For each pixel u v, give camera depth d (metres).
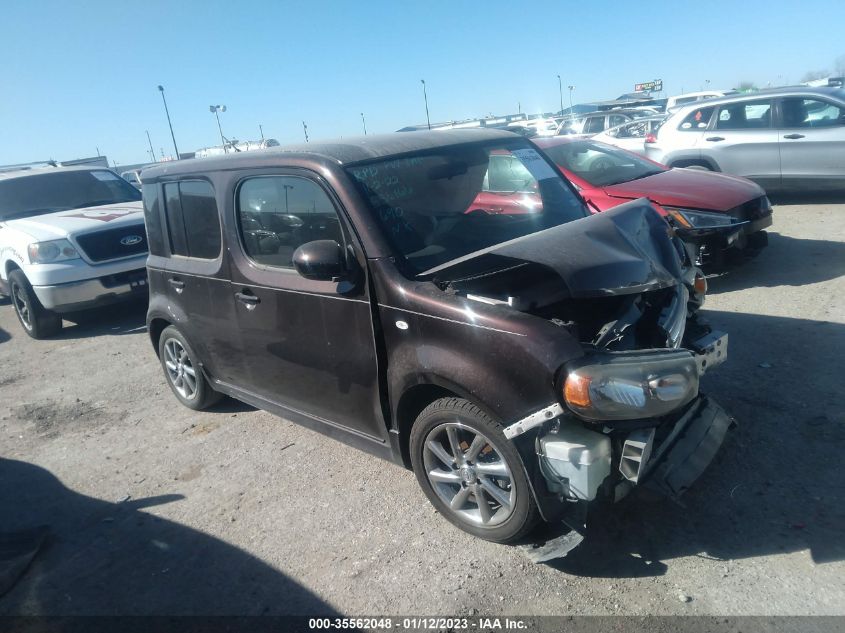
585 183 7.01
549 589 2.91
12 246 8.17
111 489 4.37
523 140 4.58
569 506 2.93
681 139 10.59
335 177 3.50
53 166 10.52
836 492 3.27
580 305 3.59
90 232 8.00
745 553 2.96
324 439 4.66
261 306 4.00
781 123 9.71
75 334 8.54
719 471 3.55
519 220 4.07
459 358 2.98
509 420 2.84
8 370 7.30
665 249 3.56
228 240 4.20
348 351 3.53
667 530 3.17
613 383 2.62
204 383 5.14
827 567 2.81
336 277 3.39
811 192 10.27
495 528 3.15
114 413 5.67
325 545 3.45
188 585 3.30
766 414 4.05
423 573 3.13
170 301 4.96
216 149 6.81
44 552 3.75
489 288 3.42
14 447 5.22
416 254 3.41
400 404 3.33
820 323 5.36
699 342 3.52
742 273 7.04
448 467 3.32
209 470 4.43
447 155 4.00
